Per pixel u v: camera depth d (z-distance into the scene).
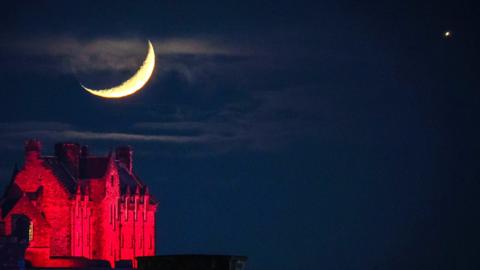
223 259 193.50
